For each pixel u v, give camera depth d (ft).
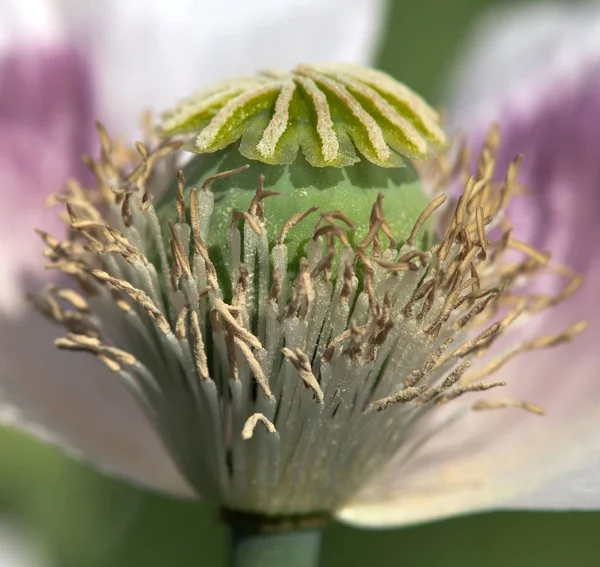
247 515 0.39
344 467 0.38
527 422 0.41
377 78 0.38
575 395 0.42
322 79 0.37
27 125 0.45
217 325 0.36
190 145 0.37
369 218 0.36
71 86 0.45
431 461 0.41
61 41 0.45
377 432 0.38
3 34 0.44
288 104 0.36
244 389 0.37
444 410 0.41
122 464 0.41
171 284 0.37
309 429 0.37
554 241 0.44
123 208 0.37
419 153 0.37
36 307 0.40
